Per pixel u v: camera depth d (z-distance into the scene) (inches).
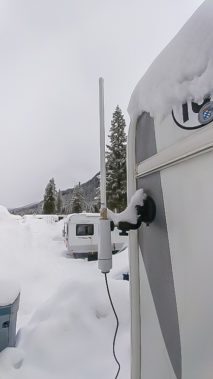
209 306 37.8
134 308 59.6
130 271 60.9
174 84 44.9
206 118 38.0
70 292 151.5
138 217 54.2
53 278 293.0
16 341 130.3
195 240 40.8
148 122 54.7
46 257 430.0
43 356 115.6
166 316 49.0
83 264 396.8
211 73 37.6
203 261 39.0
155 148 51.6
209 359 37.7
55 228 808.9
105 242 59.6
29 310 202.8
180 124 43.7
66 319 132.5
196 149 39.6
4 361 106.5
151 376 54.2
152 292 54.1
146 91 53.9
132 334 59.9
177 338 45.6
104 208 60.5
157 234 51.9
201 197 39.6
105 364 113.3
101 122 65.1
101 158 63.6
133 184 59.7
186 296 42.9
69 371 109.5
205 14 39.7
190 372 41.9
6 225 644.7
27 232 622.2
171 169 47.1
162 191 49.9
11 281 128.6
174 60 45.1
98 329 131.8
